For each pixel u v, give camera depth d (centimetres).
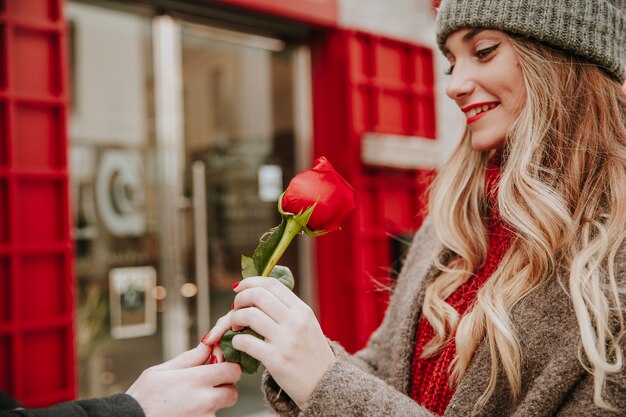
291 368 83
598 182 94
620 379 78
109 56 311
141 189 322
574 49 96
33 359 260
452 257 115
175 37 333
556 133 97
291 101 390
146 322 321
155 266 325
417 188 412
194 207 338
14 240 254
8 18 254
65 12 295
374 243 390
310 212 85
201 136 343
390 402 83
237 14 338
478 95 102
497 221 108
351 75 377
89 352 304
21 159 262
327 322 386
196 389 89
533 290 92
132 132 318
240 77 363
